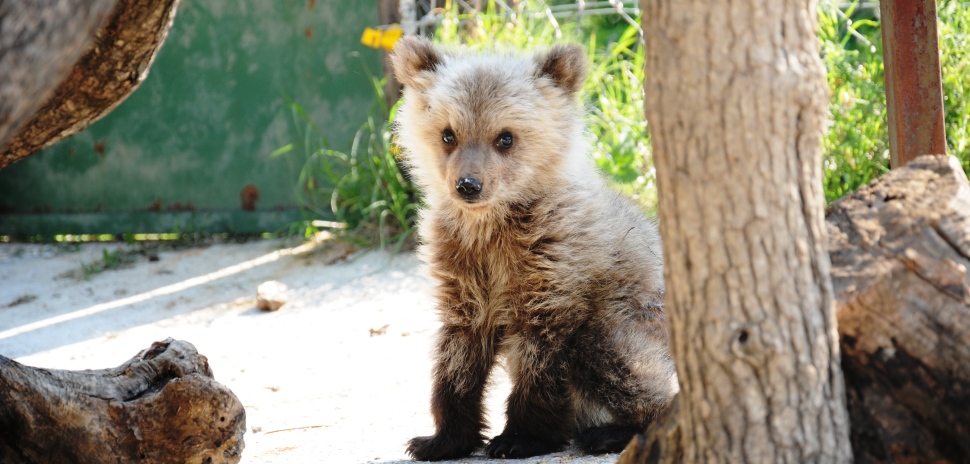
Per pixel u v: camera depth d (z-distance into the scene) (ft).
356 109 55.52
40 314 48.73
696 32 14.66
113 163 59.11
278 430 31.94
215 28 56.13
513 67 33.06
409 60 34.01
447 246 30.71
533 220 29.45
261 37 55.77
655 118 15.43
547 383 28.58
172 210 59.06
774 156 14.90
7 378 21.15
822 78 15.30
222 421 22.72
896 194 17.29
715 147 14.87
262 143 57.21
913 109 29.50
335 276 49.67
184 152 58.13
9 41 13.07
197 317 46.83
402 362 38.47
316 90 55.72
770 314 15.15
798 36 15.02
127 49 24.11
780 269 15.11
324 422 32.63
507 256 29.58
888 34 29.78
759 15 14.57
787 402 15.35
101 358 42.14
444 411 29.40
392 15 53.11
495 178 29.78
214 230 58.80
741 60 14.64
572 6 52.19
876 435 16.52
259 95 56.65
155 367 23.35
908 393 16.38
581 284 28.40
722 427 15.57
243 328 44.60
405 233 50.83
